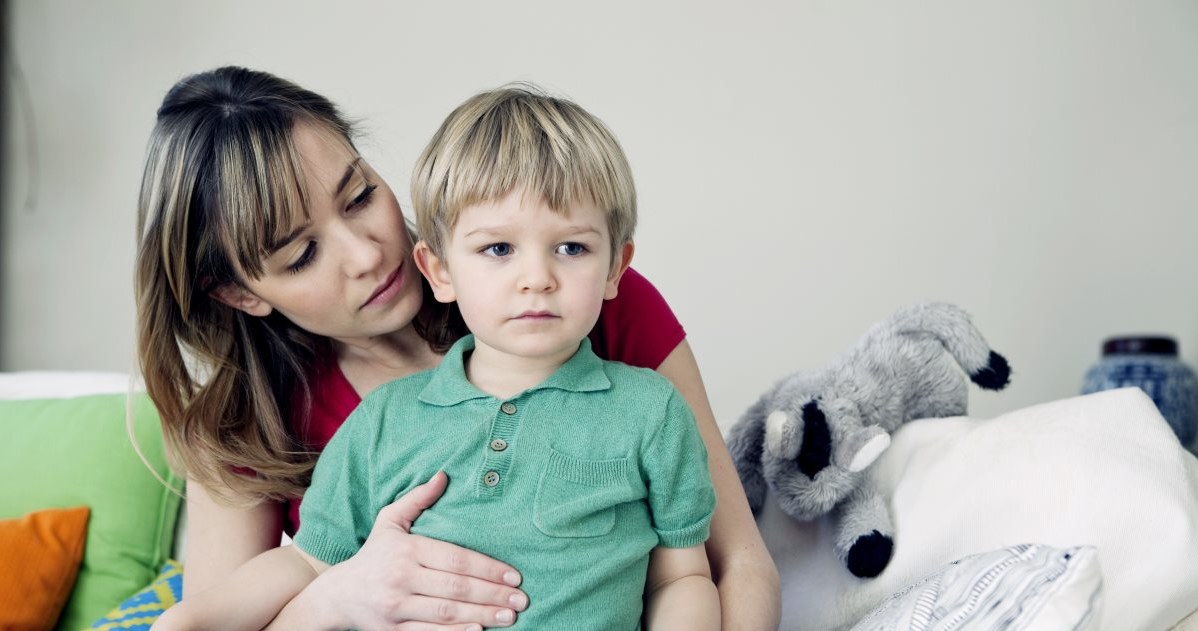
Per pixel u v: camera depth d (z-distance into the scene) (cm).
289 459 128
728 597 110
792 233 259
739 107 261
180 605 102
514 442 101
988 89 255
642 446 102
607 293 108
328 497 108
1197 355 249
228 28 276
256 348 130
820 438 135
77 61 285
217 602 104
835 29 258
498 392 106
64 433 196
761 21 260
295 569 108
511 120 102
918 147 256
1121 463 115
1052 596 87
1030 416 129
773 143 260
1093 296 253
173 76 279
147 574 190
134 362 136
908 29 256
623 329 131
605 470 100
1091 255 253
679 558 105
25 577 180
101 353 284
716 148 261
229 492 127
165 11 280
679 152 262
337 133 120
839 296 258
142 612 167
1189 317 250
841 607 128
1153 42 252
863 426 138
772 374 259
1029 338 255
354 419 110
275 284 117
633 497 101
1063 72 254
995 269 255
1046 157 254
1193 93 250
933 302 155
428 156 108
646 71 263
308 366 133
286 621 102
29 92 287
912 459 137
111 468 191
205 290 125
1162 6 251
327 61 272
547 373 106
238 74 122
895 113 257
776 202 260
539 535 98
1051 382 255
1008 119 255
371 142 252
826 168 258
